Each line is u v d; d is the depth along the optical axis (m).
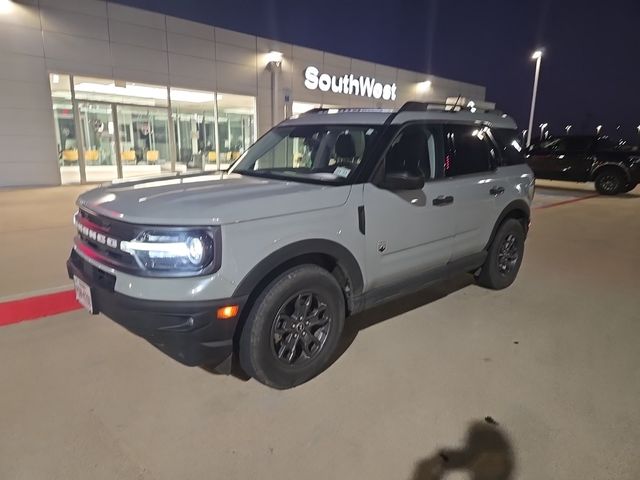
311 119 4.01
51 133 12.46
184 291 2.34
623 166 13.29
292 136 3.92
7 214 8.20
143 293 2.35
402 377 2.97
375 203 3.12
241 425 2.45
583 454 2.27
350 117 3.69
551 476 2.12
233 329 2.48
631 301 4.52
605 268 5.77
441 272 3.87
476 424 2.49
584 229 8.51
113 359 3.12
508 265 4.80
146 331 2.40
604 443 2.35
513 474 2.12
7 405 2.57
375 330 3.71
